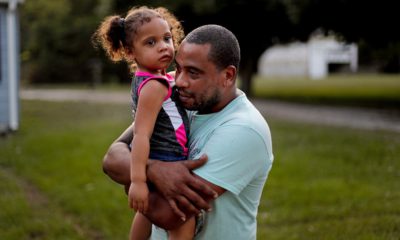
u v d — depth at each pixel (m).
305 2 12.75
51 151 8.05
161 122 2.02
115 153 2.08
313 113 13.08
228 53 1.96
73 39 28.62
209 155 1.96
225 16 16.05
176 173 1.89
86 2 29.70
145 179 1.92
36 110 14.23
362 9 12.75
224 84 2.00
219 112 2.06
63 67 28.81
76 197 5.57
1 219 4.94
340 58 39.50
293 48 42.41
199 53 1.93
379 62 37.41
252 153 1.97
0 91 10.27
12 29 10.30
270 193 5.58
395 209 4.88
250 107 2.08
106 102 16.53
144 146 1.93
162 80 1.98
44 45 28.77
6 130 10.15
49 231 4.67
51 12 29.14
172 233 1.97
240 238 2.03
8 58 10.38
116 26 2.11
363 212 4.87
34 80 28.44
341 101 16.22
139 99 1.97
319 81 29.50
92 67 28.27
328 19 13.75
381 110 13.34
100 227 4.77
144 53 2.05
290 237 4.37
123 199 5.46
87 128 10.32
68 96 19.22
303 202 5.26
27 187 6.17
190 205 1.89
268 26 16.50
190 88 1.96
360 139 8.48
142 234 2.32
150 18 2.06
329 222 4.65
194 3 15.25
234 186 1.95
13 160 7.47
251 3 15.22
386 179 5.98
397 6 12.39
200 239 2.02
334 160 6.93
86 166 6.91
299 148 7.82
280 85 26.69
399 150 7.43
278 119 11.84
